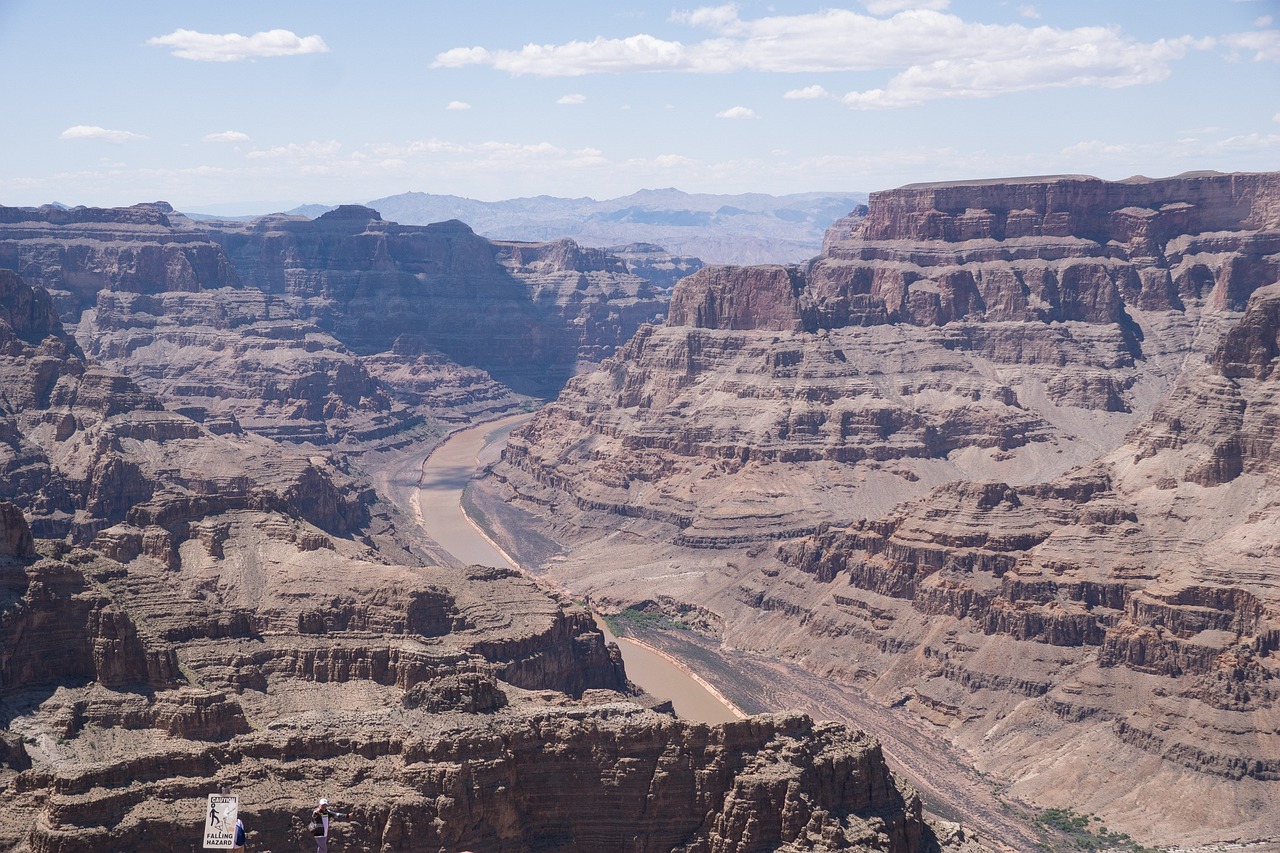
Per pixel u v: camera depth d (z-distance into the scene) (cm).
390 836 17875
